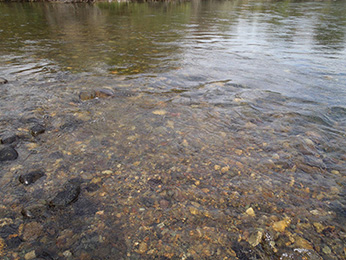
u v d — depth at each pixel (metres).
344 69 5.17
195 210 1.99
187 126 3.12
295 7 19.48
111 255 1.64
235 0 27.92
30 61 5.48
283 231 1.82
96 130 3.00
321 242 1.75
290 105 3.62
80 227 1.83
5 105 3.47
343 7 19.06
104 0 21.48
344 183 2.26
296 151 2.67
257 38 8.34
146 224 1.87
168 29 9.84
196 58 5.94
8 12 14.29
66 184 2.18
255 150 2.69
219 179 2.30
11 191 2.11
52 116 3.25
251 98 3.83
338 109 3.50
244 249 1.70
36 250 1.66
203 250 1.69
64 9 16.30
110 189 2.17
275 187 2.21
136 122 3.18
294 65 5.45
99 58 5.80
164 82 4.43
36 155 2.55
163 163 2.49
